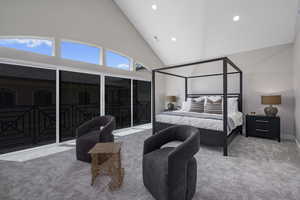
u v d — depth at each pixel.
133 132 4.32
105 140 2.30
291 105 3.49
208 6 3.22
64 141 3.29
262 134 3.49
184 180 1.31
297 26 2.93
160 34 4.54
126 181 1.78
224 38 3.89
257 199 1.44
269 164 2.20
